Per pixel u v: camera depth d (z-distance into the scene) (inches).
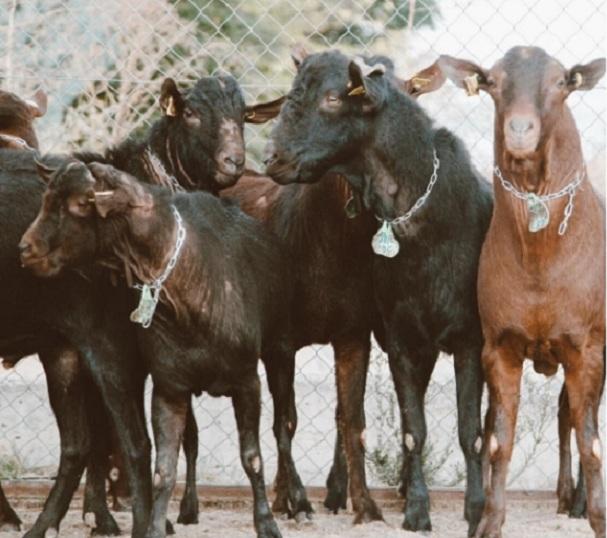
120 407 335.9
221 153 370.0
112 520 354.3
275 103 381.4
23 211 338.0
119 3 494.6
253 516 344.8
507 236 323.0
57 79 427.2
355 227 366.6
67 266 309.6
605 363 369.4
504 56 317.1
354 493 366.6
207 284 318.7
